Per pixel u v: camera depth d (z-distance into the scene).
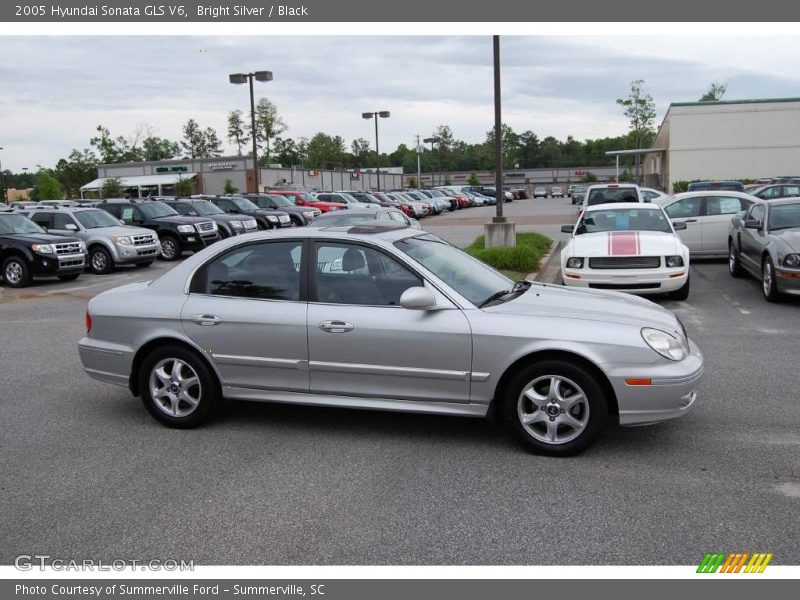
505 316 4.99
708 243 15.41
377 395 5.24
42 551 3.85
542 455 4.99
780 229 11.17
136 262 18.83
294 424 5.79
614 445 5.17
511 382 4.95
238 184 66.81
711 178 51.38
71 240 16.36
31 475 4.86
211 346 5.53
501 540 3.85
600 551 3.72
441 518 4.11
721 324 9.39
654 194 24.70
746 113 50.19
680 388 4.81
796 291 10.20
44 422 6.00
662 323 5.08
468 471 4.76
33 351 8.79
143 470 4.91
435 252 5.70
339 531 3.98
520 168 154.00
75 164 73.00
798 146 49.94
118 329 5.77
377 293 5.23
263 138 84.88
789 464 4.76
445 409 5.12
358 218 14.52
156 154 103.06
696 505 4.20
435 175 131.88
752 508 4.14
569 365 4.82
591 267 10.56
